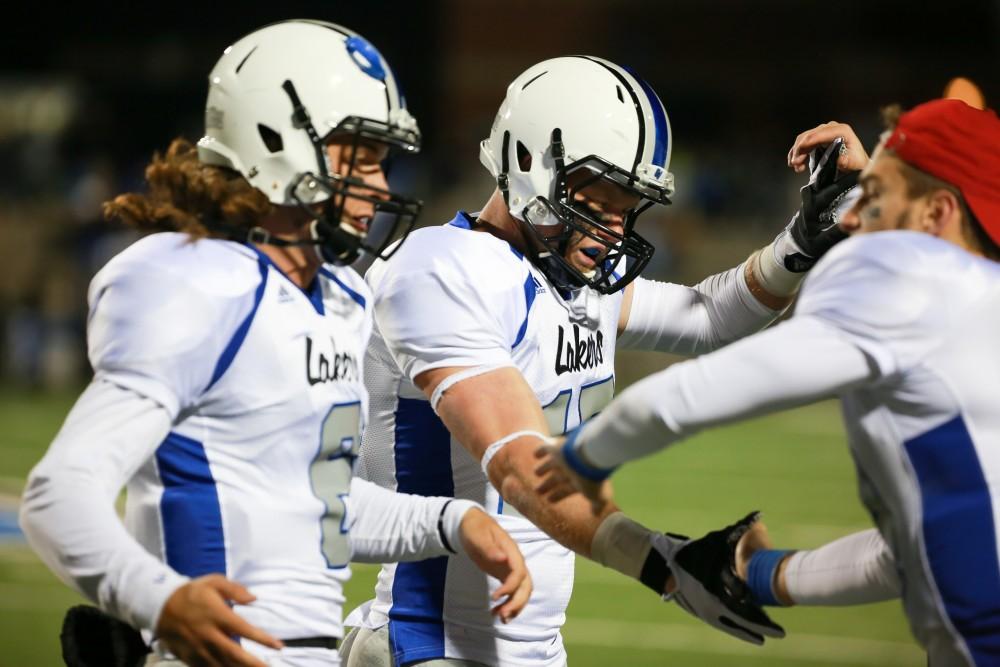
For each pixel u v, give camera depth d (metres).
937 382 7.45
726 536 8.77
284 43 8.84
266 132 8.66
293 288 8.56
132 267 8.12
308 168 8.61
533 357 10.25
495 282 9.99
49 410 45.69
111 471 7.60
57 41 73.94
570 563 10.70
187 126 73.06
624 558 8.96
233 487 8.30
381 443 10.80
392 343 10.09
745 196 63.97
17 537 27.02
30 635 20.09
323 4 73.75
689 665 19.66
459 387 9.65
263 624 8.28
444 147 66.56
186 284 8.07
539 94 10.16
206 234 8.52
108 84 73.56
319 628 8.55
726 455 42.56
